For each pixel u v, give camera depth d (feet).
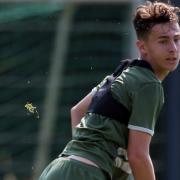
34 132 117.60
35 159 115.03
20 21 124.98
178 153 100.83
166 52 41.11
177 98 98.68
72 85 120.16
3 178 113.09
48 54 123.44
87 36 122.62
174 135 100.48
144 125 40.37
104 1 117.80
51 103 119.24
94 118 41.57
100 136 41.09
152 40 41.39
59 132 116.98
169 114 100.32
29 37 125.90
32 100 120.57
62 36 123.13
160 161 104.53
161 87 40.98
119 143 41.09
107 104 41.39
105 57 120.98
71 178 40.65
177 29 41.42
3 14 124.57
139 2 104.78
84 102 44.60
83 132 41.57
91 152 40.88
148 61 41.83
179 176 101.14
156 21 41.27
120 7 120.37
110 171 40.96
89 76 120.67
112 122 40.98
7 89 122.31
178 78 97.50
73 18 123.03
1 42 125.59
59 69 121.90
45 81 121.60
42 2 120.67
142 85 40.60
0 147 117.39
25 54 126.31
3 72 123.34
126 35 119.34
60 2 119.75
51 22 124.06
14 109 120.47
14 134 118.11
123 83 41.19
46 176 41.39
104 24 121.49
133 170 40.50
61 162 41.32
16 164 114.21
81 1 118.32
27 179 113.09
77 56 122.01
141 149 40.24
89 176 40.52
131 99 40.81
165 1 44.16
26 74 123.03
